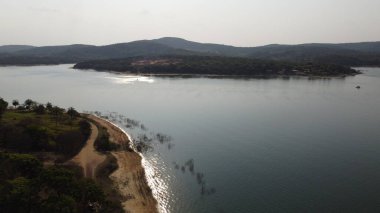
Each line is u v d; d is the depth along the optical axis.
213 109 151.38
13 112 120.94
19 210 48.69
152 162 83.50
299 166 80.44
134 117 136.38
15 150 84.75
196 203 63.22
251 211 60.22
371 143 98.31
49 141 88.62
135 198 64.31
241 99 178.25
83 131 101.19
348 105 160.38
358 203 62.97
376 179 73.25
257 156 87.44
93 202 55.03
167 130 114.75
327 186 69.75
